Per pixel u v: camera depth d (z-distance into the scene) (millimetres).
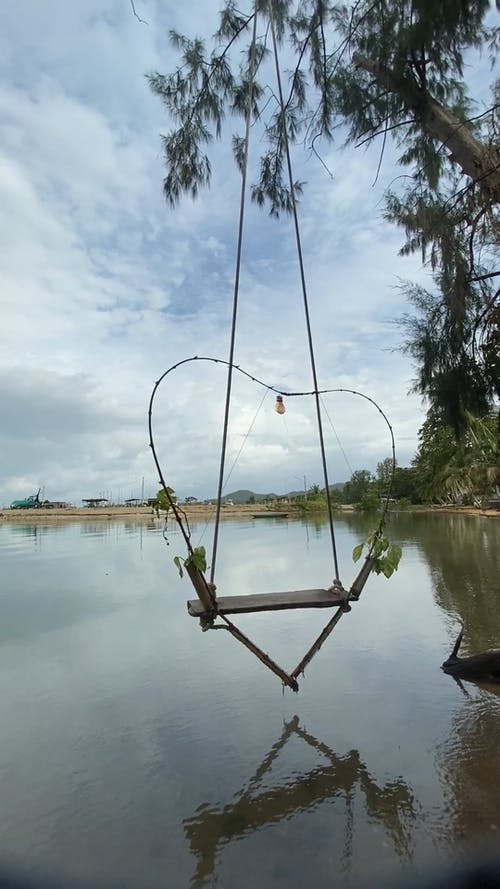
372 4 4551
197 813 3158
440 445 46562
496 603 8352
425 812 3070
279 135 6285
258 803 3234
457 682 5152
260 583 11133
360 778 3475
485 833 2848
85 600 9984
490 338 5277
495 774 3443
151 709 4773
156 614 8703
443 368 5453
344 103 5219
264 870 2643
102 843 2896
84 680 5609
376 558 3957
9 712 4789
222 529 32719
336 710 4578
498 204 4664
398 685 5121
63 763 3830
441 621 7477
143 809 3219
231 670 5781
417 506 61094
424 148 5605
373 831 2910
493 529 24094
